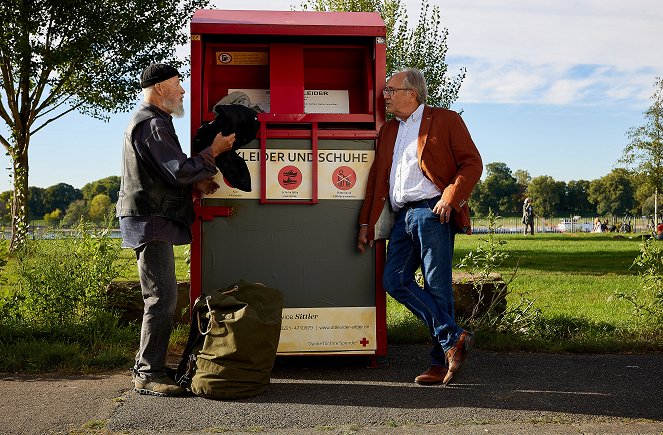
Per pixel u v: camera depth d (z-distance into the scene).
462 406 3.94
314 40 5.13
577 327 6.19
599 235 35.97
